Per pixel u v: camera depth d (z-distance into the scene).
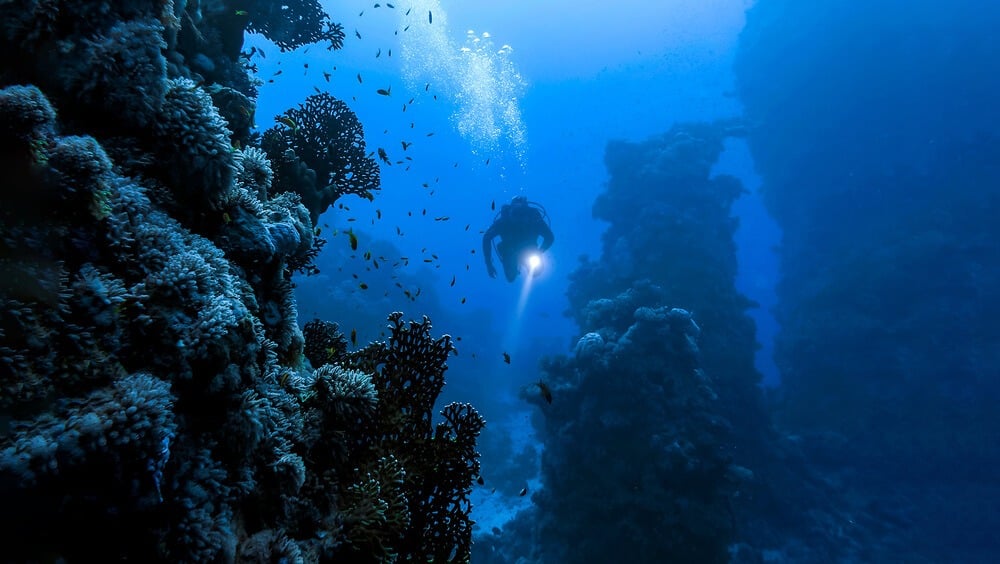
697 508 11.95
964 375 18.64
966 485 17.11
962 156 22.52
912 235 21.98
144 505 1.73
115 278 2.04
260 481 2.67
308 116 6.20
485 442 23.36
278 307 3.58
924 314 20.05
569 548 12.99
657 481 12.32
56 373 1.68
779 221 30.22
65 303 1.79
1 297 1.61
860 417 20.22
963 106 23.31
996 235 20.16
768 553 15.23
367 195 6.88
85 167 1.95
